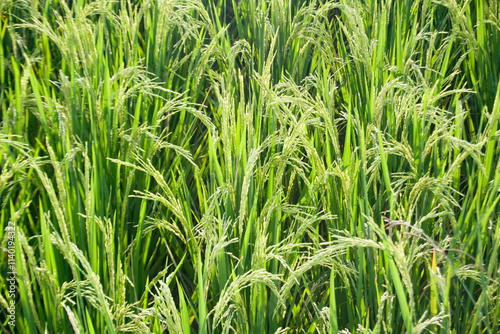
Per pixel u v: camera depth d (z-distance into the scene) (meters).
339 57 3.20
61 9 3.00
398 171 2.30
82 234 1.90
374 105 2.33
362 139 1.96
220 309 1.53
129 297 2.07
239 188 2.18
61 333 1.78
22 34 2.68
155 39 2.73
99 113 2.18
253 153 1.81
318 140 2.54
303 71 3.17
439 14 3.26
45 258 1.75
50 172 2.20
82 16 2.33
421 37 2.72
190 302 2.11
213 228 1.94
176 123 2.82
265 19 3.01
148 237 2.26
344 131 3.13
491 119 1.94
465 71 2.96
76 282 1.60
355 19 2.68
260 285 1.81
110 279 1.75
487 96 2.79
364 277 1.88
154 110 2.46
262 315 1.85
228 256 2.04
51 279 1.65
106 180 2.23
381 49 2.67
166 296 1.51
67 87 2.10
